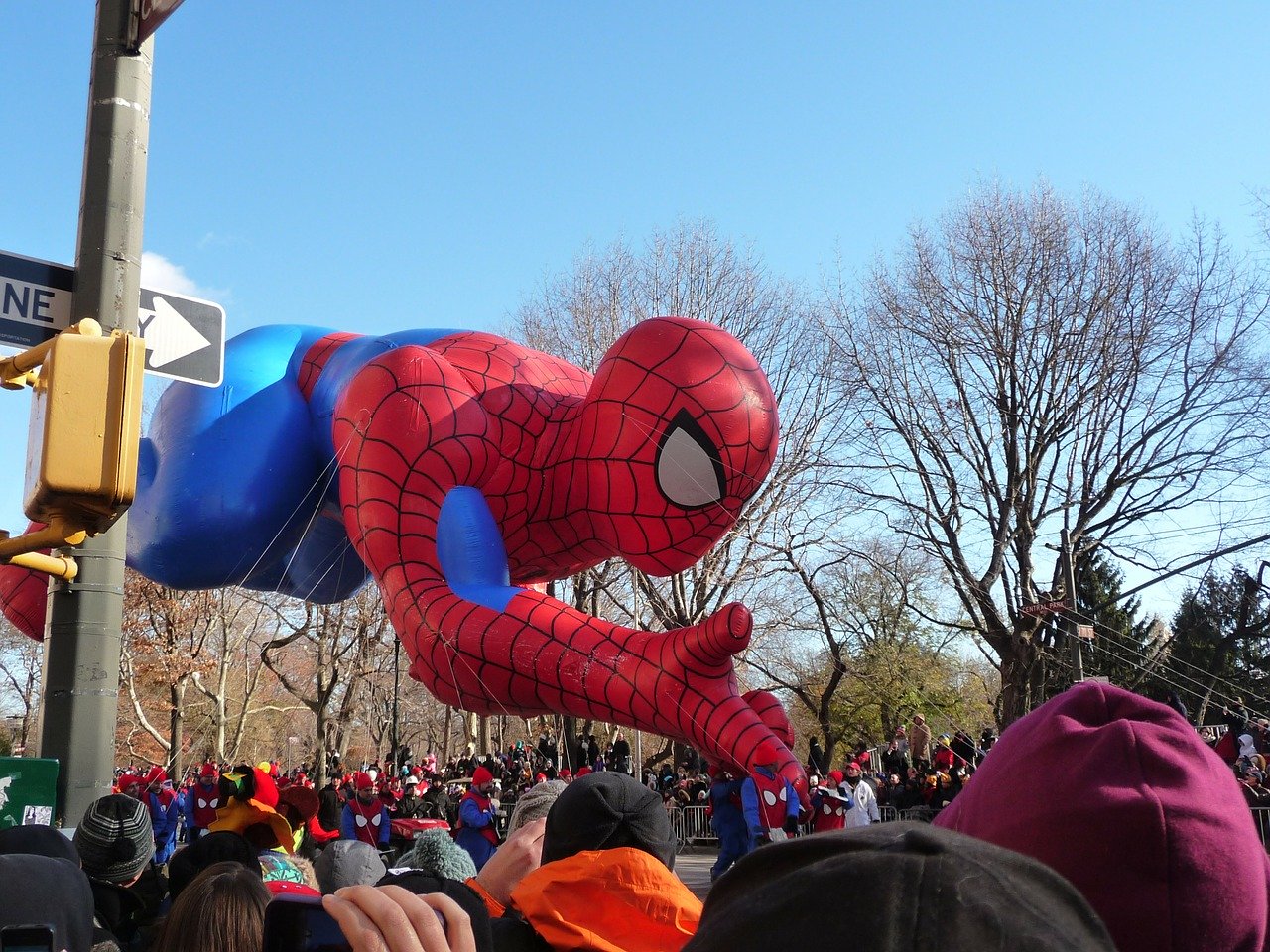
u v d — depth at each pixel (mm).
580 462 8016
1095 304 21047
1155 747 1236
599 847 2439
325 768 26297
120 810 3594
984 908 784
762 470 7703
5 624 32531
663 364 7617
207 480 8766
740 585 22609
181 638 26922
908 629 27625
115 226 4883
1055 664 20922
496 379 8352
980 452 22062
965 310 21875
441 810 16859
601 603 24422
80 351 3672
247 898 2432
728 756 6996
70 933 1900
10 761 4477
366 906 1322
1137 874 1154
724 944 829
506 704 7562
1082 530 22000
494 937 2271
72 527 3766
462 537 7801
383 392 7973
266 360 9375
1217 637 25406
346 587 10141
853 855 852
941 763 17062
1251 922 1169
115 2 4992
